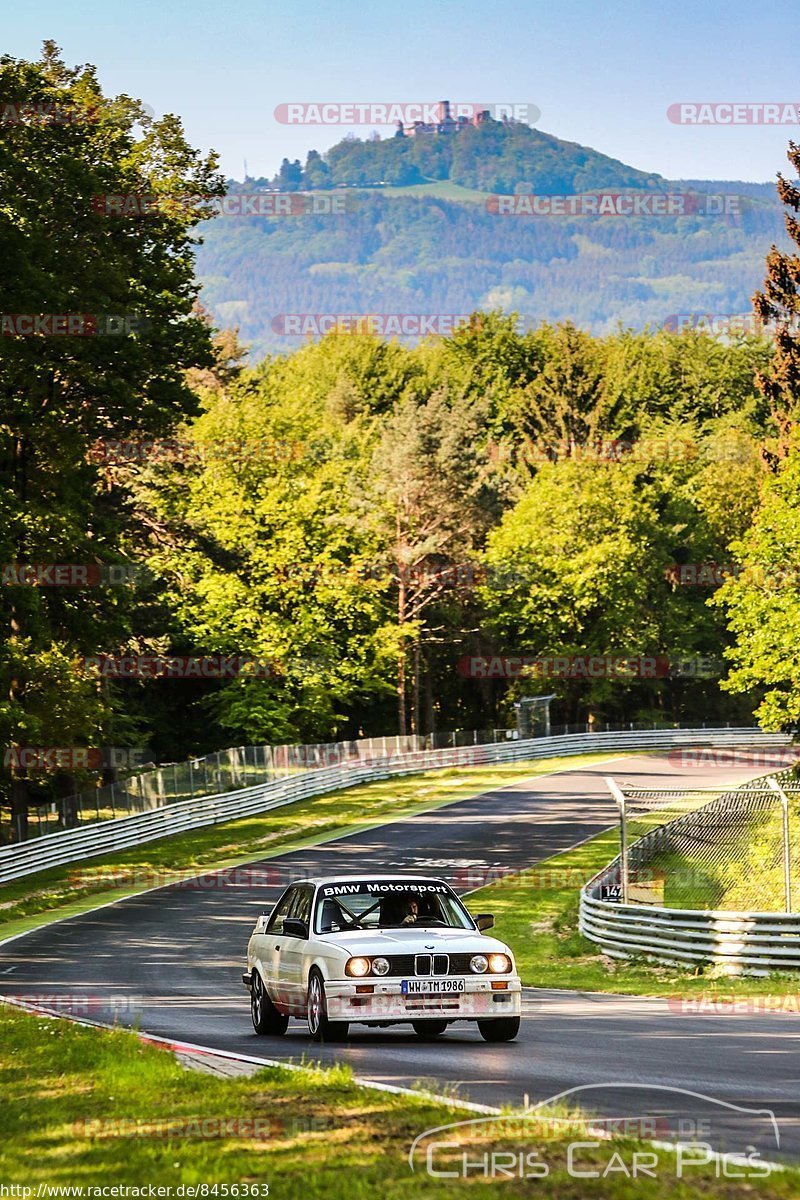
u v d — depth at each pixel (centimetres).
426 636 18212
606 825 10112
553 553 18375
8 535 7981
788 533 8700
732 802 7612
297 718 15400
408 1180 1416
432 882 3170
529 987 4625
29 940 6269
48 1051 2623
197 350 9031
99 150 8888
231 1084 2075
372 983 2797
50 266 8038
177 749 15125
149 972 5116
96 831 9531
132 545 11562
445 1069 2386
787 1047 2670
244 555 15012
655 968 4897
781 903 6078
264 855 9412
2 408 8112
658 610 19438
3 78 8194
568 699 19325
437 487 17425
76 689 9112
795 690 8675
